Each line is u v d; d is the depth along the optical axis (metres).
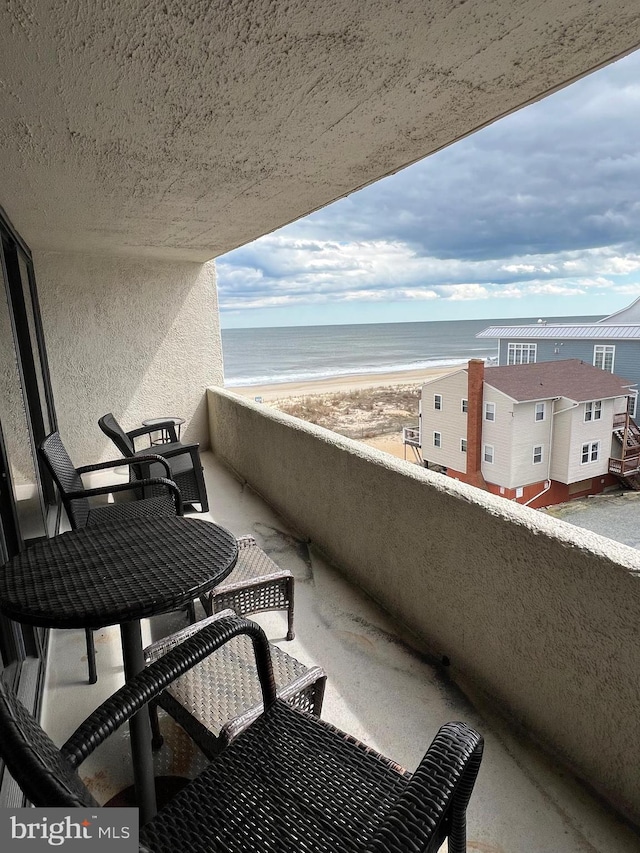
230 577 2.14
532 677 1.63
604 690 1.38
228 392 5.21
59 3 1.10
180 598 1.07
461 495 1.87
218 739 1.30
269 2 1.13
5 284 2.82
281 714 1.15
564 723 1.53
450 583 1.97
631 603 1.27
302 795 0.95
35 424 3.78
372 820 0.90
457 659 2.00
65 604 1.03
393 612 2.39
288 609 2.20
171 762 1.64
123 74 1.44
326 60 1.41
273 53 1.37
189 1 1.11
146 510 2.48
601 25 1.29
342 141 2.09
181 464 3.79
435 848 0.81
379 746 1.65
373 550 2.50
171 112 1.73
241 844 0.85
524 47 1.38
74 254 4.79
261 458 4.04
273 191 2.82
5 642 1.77
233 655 1.62
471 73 1.53
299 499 3.36
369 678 1.97
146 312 5.23
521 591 1.62
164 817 0.90
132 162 2.23
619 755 1.36
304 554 3.07
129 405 5.29
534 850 1.31
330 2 1.14
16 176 2.37
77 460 5.12
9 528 1.98
